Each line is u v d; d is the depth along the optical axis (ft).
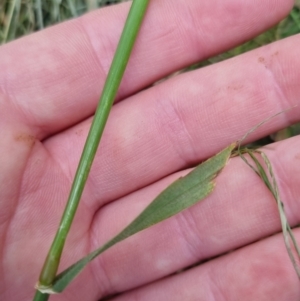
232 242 0.33
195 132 0.33
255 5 0.31
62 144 0.33
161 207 0.26
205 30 0.32
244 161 0.31
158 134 0.33
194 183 0.26
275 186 0.29
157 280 0.34
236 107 0.32
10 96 0.31
